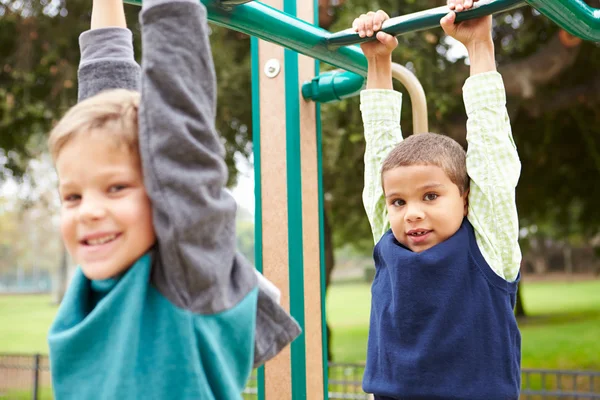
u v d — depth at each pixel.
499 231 1.45
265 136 2.06
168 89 0.89
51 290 47.38
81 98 1.23
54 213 8.41
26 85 5.74
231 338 0.89
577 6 1.43
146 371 0.83
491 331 1.39
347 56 1.81
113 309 0.85
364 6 4.90
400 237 1.48
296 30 1.61
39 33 5.54
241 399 0.92
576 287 23.58
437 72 5.24
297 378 1.95
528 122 6.22
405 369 1.41
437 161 1.44
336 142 4.93
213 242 0.89
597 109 5.82
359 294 27.66
